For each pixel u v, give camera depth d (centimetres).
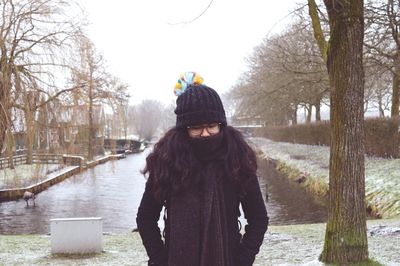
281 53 2420
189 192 234
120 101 2752
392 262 678
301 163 3253
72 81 2184
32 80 2009
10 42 1994
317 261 661
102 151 3042
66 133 2162
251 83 3922
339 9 608
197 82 267
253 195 242
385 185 1794
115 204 2350
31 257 820
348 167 632
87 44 2234
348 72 618
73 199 2498
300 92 2984
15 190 2403
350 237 635
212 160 238
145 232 244
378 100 4622
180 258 227
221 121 240
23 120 1948
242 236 249
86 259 803
